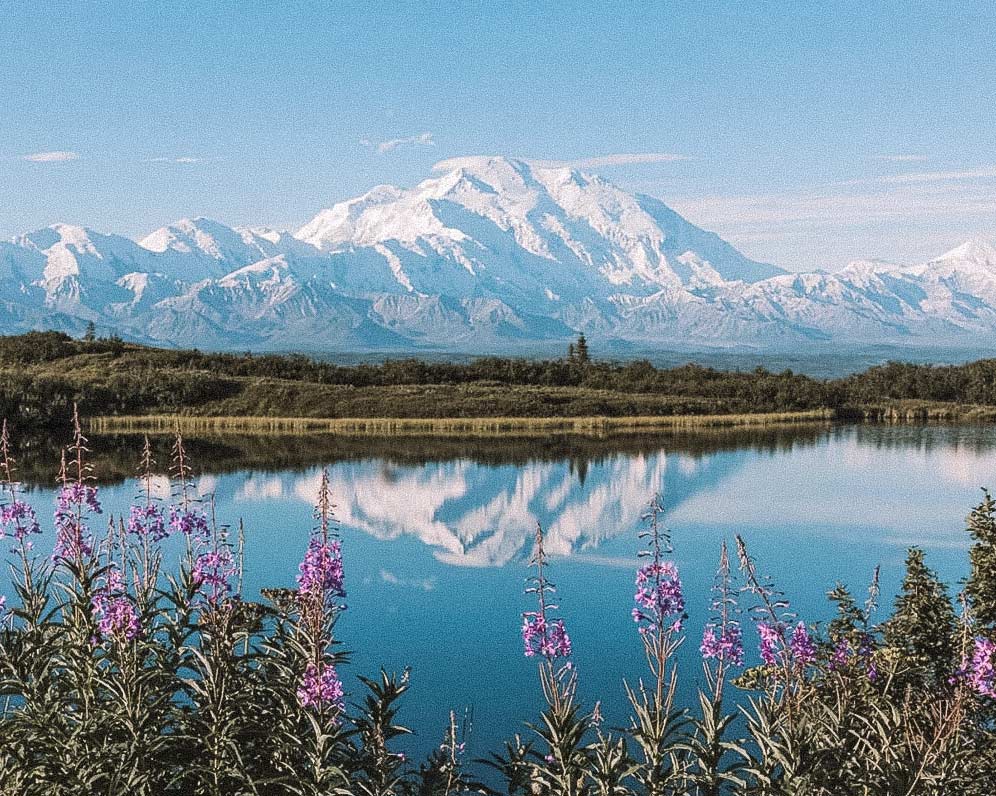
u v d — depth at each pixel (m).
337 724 10.52
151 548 12.36
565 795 10.47
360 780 10.60
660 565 10.98
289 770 10.22
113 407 144.12
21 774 10.12
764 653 11.32
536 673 30.70
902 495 74.25
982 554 16.69
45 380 143.25
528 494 78.00
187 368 170.62
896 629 15.14
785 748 10.32
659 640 10.99
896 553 51.53
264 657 10.75
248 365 174.62
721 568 11.52
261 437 122.62
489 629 36.66
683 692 26.88
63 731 10.25
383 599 42.09
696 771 11.31
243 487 78.25
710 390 171.25
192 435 124.00
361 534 60.09
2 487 11.76
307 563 10.55
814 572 46.41
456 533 60.88
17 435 117.31
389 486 81.44
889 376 192.88
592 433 129.88
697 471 90.50
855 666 13.30
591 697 27.75
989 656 11.49
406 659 32.59
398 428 135.00
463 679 30.19
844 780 10.52
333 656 10.48
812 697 11.90
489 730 25.69
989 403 174.62
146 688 10.35
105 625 10.34
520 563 50.53
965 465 92.75
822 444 114.00
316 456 102.50
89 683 10.46
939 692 12.91
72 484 11.69
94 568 11.56
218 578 11.09
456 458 101.31
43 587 11.60
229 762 10.21
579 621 37.69
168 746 10.27
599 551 53.56
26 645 10.87
